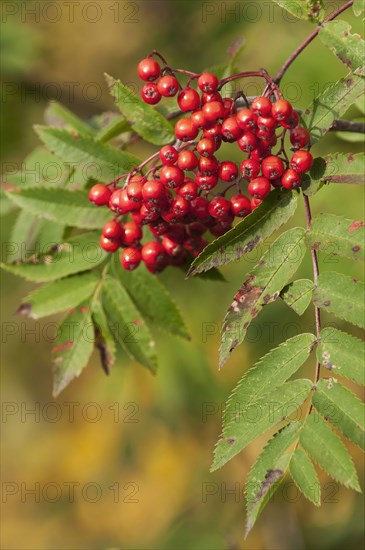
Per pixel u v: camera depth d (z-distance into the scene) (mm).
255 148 3182
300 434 2896
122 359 7250
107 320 4047
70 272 4074
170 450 8211
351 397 2877
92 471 8961
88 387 8633
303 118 3238
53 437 9328
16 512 9461
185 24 6934
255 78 6012
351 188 5559
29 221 4520
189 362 6879
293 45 5879
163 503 8359
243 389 2947
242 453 7625
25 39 6875
